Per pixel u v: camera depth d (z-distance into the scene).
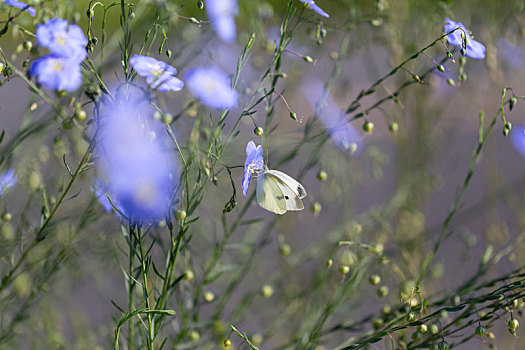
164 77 0.99
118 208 1.00
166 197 1.00
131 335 1.02
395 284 1.21
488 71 1.30
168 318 1.12
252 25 1.18
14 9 1.04
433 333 1.01
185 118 1.13
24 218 1.09
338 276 1.17
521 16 1.26
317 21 1.08
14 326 1.10
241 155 1.24
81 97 1.02
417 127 1.33
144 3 1.08
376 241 1.20
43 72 0.96
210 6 1.14
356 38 1.27
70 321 1.22
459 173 1.98
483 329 1.00
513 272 1.03
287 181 1.06
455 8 1.28
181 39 1.17
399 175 1.32
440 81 1.30
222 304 1.14
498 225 1.31
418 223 1.29
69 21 1.04
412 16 1.27
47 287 1.12
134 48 1.17
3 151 1.08
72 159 1.10
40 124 1.07
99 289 1.24
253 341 1.17
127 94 0.99
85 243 1.14
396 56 1.26
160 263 1.16
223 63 1.24
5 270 1.09
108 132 0.99
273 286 1.19
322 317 1.13
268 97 1.08
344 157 1.25
